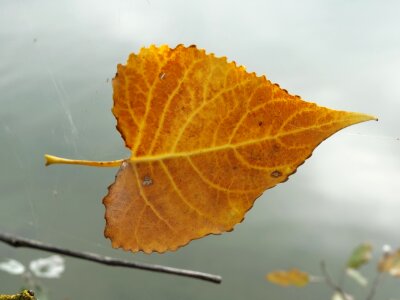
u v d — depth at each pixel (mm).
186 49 263
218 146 266
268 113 263
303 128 262
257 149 265
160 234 267
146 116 266
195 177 268
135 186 268
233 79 264
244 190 265
